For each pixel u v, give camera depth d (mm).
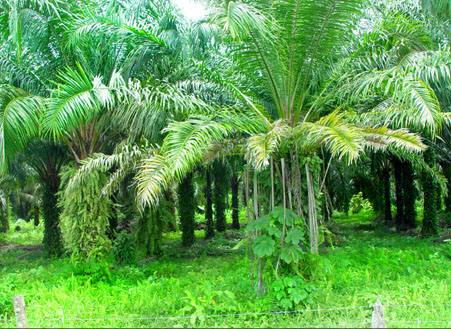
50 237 11984
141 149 7414
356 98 6453
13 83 8844
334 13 5875
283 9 5914
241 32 5094
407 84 5383
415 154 8008
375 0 8773
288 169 6367
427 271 7336
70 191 8219
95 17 7656
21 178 16609
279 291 5605
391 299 5746
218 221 17812
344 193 17062
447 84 7930
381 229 16391
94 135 9000
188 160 5285
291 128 5918
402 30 6918
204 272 8281
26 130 7031
